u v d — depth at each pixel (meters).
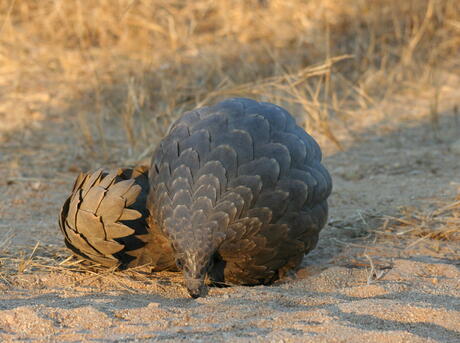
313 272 15.84
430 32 35.66
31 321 12.45
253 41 34.78
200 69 31.42
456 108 28.84
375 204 20.31
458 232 18.06
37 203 20.48
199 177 13.64
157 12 35.88
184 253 13.26
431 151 25.47
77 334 12.03
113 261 14.86
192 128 14.58
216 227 13.31
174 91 27.73
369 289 14.27
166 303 13.64
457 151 25.27
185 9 36.69
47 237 17.62
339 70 32.78
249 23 36.12
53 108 29.05
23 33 34.56
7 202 20.45
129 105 25.94
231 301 13.55
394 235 18.03
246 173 13.74
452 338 12.11
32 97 29.80
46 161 24.22
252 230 13.63
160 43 34.31
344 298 13.99
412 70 33.66
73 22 34.81
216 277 14.41
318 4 36.31
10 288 14.28
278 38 34.59
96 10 34.91
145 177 15.31
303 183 14.18
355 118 29.16
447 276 15.38
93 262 15.17
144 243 14.88
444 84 32.94
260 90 26.75
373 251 16.97
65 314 12.76
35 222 18.88
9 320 12.50
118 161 24.52
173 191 13.70
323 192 14.86
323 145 26.28
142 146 25.62
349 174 23.11
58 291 14.20
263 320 12.48
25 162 24.03
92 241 14.52
